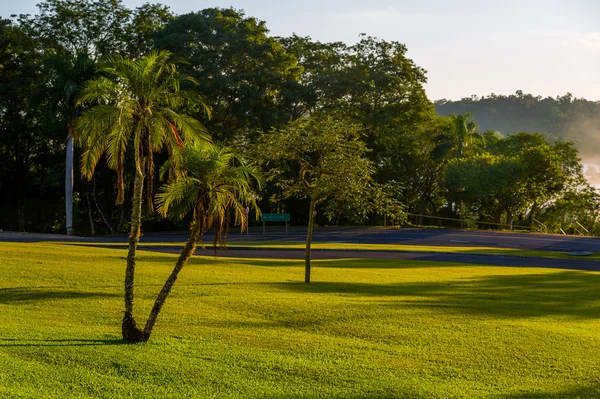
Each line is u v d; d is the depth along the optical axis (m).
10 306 16.19
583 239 50.44
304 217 68.56
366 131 67.75
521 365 12.20
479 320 16.81
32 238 41.75
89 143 12.97
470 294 22.20
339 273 27.11
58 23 61.09
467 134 75.75
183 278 22.78
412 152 72.88
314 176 24.14
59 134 57.06
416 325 15.73
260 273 25.83
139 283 21.11
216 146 13.44
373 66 69.94
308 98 65.38
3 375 9.63
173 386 9.81
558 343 14.19
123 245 38.34
